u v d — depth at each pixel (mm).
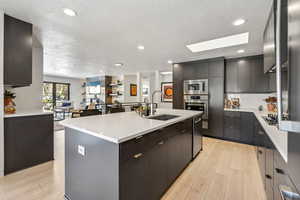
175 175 2000
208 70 4109
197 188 1879
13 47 2057
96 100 8172
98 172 1297
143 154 1376
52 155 2619
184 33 2504
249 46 3096
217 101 3980
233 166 2449
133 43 3010
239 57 3900
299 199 618
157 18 2035
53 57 4164
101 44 3074
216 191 1825
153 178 1526
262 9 1786
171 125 1878
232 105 4152
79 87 9430
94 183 1339
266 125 1855
